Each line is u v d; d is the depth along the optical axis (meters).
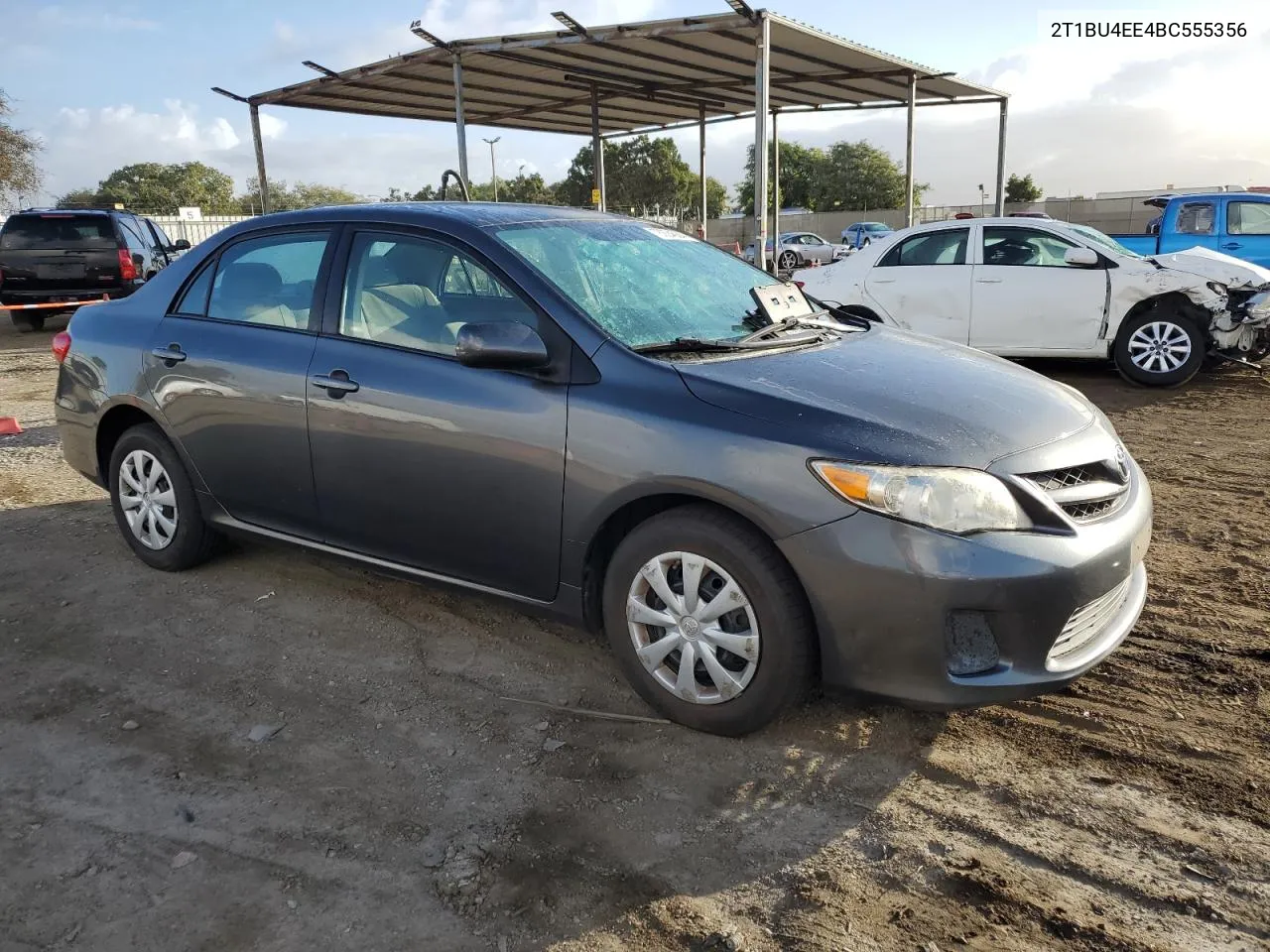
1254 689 3.28
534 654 3.65
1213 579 4.27
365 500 3.62
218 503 4.17
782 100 23.16
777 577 2.77
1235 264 8.91
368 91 19.72
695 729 3.06
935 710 2.72
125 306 4.52
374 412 3.50
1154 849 2.49
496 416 3.21
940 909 2.30
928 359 3.48
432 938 2.23
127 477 4.48
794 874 2.43
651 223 4.27
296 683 3.46
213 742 3.08
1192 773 2.82
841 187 74.12
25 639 3.83
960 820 2.63
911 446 2.69
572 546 3.13
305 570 4.51
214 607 4.11
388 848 2.55
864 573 2.64
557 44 15.52
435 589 3.64
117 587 4.33
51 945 2.21
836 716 3.16
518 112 24.19
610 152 64.25
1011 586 2.60
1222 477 5.90
